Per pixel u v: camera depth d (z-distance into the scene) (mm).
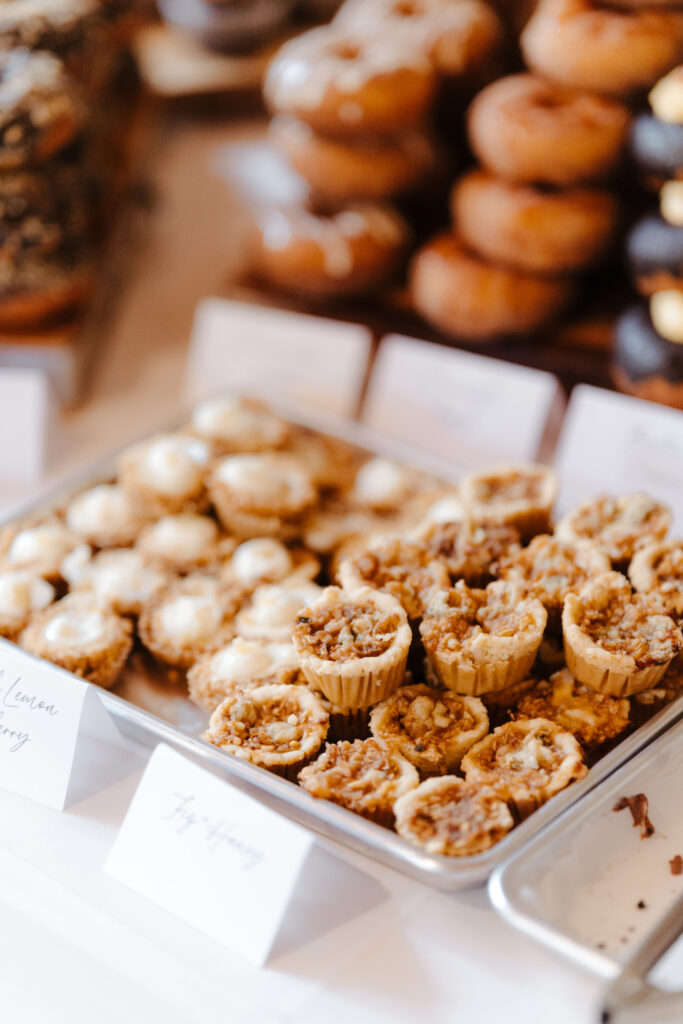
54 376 1067
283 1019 714
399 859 730
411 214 1122
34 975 739
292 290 1091
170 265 1257
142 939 741
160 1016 723
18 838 782
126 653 850
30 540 904
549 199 991
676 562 814
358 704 787
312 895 754
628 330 953
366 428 1035
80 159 1103
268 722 786
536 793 745
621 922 727
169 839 752
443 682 796
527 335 1026
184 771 756
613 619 792
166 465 926
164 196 1363
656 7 977
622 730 786
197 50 1441
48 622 856
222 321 1059
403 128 1062
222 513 922
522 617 784
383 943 739
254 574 886
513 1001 718
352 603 794
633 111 998
